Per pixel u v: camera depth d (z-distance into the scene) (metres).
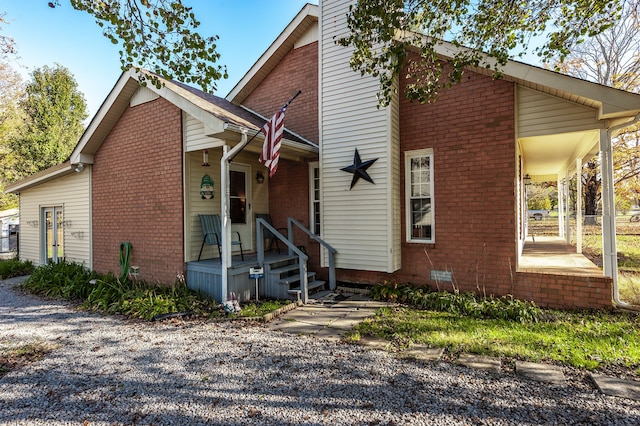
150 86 7.14
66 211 10.04
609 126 5.36
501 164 6.06
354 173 6.95
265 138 6.00
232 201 7.96
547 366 3.63
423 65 5.66
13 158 22.25
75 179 9.72
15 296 7.93
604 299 5.32
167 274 7.32
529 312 5.23
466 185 6.38
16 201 24.80
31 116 23.38
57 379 3.60
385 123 6.68
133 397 3.20
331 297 6.85
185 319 5.65
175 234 7.17
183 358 4.05
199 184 7.34
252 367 3.76
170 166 7.25
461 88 6.40
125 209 8.23
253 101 9.51
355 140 7.02
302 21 8.37
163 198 7.39
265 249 8.66
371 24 4.72
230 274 6.37
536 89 5.81
